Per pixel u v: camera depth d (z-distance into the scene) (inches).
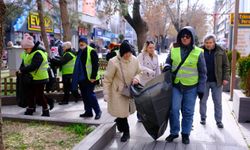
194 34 224.2
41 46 303.0
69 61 374.9
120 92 224.2
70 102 400.2
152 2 791.7
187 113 227.5
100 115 305.0
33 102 311.6
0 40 158.6
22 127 236.2
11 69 615.8
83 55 295.0
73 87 296.2
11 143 198.5
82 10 1405.0
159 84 221.0
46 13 654.5
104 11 662.5
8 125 241.1
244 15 578.6
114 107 225.8
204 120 287.9
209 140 241.8
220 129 272.5
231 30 614.2
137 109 221.1
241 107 295.9
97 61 297.6
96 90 435.2
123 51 221.6
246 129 273.6
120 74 223.5
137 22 622.5
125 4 585.6
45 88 345.4
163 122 222.2
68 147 194.1
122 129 235.9
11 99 377.7
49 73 339.0
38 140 206.2
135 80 222.1
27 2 588.7
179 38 227.1
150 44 282.0
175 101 225.0
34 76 296.0
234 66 410.6
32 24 1039.6
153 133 226.4
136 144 227.1
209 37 271.4
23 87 301.3
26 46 291.6
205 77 225.5
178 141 236.4
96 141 195.2
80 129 224.8
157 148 219.6
